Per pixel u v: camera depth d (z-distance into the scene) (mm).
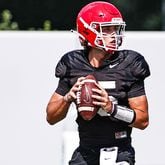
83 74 12742
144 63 12711
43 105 17688
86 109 12266
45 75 17656
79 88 12336
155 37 17547
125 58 12688
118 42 12578
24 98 17703
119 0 50031
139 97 12625
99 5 12609
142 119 12547
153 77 17578
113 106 12273
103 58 12688
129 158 12625
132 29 49906
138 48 17594
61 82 12906
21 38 17609
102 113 12477
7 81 17688
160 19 49781
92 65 12734
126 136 12680
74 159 12797
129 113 12383
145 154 17656
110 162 12570
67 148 17609
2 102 17703
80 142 12789
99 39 12492
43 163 17734
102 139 12609
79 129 12750
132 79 12625
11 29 24578
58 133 17656
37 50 17625
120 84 12594
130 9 49969
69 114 17594
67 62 12859
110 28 12508
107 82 12609
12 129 17719
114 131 12586
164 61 17578
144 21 49906
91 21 12547
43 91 17672
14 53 17656
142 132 17609
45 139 17703
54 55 17609
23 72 17672
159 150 17656
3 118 17719
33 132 17703
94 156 12680
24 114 17703
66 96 12555
